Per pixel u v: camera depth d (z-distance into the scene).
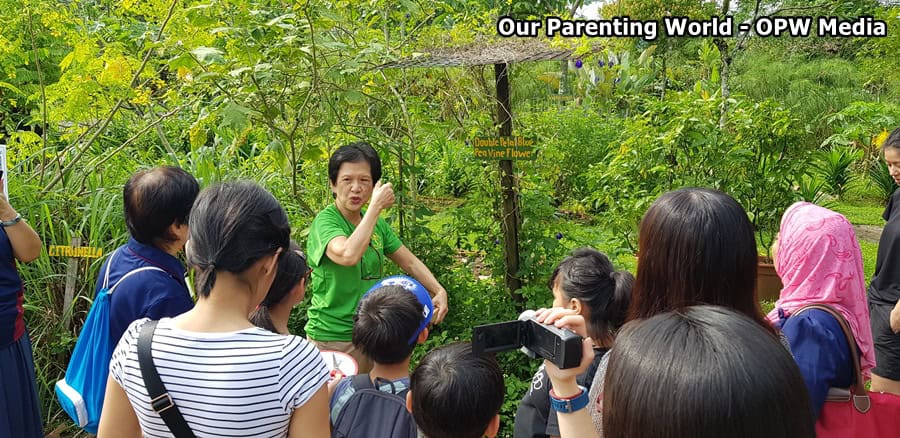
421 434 1.74
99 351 2.10
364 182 3.02
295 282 2.19
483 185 4.09
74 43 4.25
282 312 2.22
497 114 3.93
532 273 4.03
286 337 1.44
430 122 4.43
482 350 1.27
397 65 3.79
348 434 1.86
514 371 3.72
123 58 3.94
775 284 5.04
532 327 1.29
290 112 4.17
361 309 2.09
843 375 1.79
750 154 4.53
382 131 4.33
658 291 1.50
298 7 3.45
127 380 1.42
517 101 4.93
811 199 5.88
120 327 2.08
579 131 8.19
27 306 3.56
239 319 1.43
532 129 4.46
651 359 0.83
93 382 2.10
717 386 0.77
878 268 3.29
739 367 0.78
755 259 1.49
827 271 1.87
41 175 4.12
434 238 4.27
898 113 10.00
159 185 2.09
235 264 1.39
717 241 1.42
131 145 5.29
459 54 3.94
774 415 0.77
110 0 5.18
